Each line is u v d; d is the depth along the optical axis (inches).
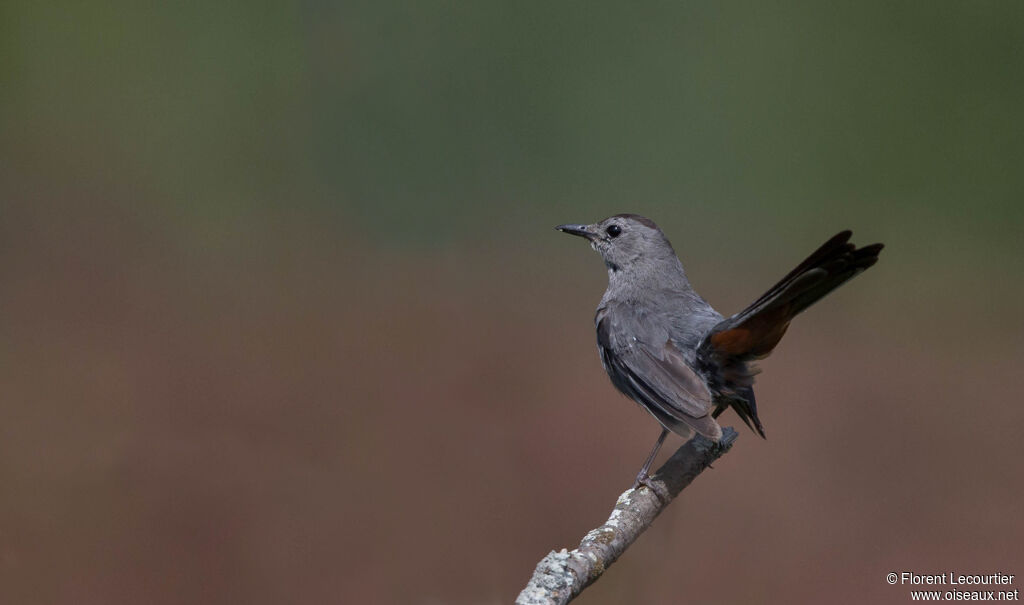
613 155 684.7
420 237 653.9
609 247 274.2
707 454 215.0
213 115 671.8
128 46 671.1
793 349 485.1
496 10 684.7
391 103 673.6
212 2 674.2
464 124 674.2
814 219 650.8
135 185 650.8
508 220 671.1
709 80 674.2
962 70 642.2
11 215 614.9
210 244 616.7
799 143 659.4
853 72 657.0
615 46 683.4
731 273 598.9
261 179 668.7
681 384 227.6
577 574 169.5
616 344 249.4
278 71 674.2
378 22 673.0
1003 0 638.5
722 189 669.3
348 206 661.9
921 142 642.8
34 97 660.1
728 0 673.6
